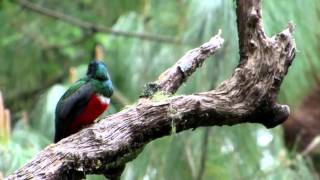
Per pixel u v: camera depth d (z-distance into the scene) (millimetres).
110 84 6672
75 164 5410
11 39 13391
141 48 10805
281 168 9641
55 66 14219
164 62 10453
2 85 13828
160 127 5812
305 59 9312
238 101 6027
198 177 9461
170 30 10961
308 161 10109
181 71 6348
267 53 6074
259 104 6059
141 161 9445
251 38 6082
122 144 5637
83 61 14406
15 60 13750
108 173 5805
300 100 9984
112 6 13094
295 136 11641
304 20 9359
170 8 11211
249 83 6039
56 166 5344
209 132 9406
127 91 10625
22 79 13781
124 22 11297
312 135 11578
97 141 5555
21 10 13984
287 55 6129
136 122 5719
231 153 9570
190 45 9633
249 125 9445
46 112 9453
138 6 12445
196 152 9469
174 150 9453
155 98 5941
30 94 13852
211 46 6488
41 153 5410
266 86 6055
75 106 6520
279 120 6195
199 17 9211
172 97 5906
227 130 9406
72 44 14203
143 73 10586
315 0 9492
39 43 13789
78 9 14453
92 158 5504
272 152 10172
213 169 9625
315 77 9703
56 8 14438
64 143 5516
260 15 6109
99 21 13961
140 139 5777
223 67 8984
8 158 7266
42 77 14273
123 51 10945
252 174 9641
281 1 9273
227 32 9023
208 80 9023
